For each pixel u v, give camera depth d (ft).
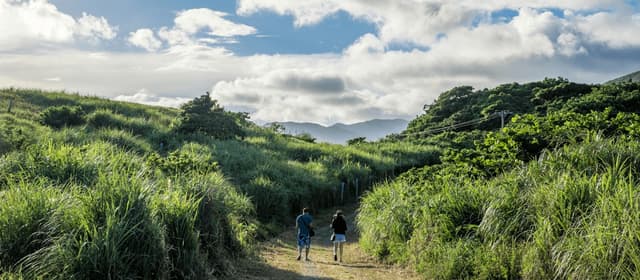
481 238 32.53
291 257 47.06
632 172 29.40
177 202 30.37
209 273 28.81
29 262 21.83
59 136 81.05
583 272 21.83
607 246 21.77
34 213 23.59
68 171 32.40
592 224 23.94
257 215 73.67
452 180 44.01
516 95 280.10
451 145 192.75
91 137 86.94
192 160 56.90
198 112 139.74
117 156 36.78
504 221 30.63
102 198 24.98
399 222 43.06
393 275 36.19
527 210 29.37
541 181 31.19
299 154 148.25
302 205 92.99
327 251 55.52
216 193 37.88
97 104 166.71
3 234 22.63
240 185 79.46
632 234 21.16
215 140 130.62
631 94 157.58
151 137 117.39
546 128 43.27
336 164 133.90
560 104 224.53
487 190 36.14
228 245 37.27
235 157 103.55
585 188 26.76
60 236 22.89
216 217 35.78
